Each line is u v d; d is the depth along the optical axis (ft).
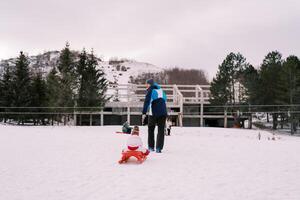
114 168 20.77
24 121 110.52
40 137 41.06
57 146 31.35
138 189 15.75
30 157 24.68
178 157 25.29
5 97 103.91
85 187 16.08
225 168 21.03
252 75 111.34
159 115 27.45
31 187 16.03
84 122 113.29
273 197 14.60
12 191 15.29
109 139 38.50
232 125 118.11
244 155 26.58
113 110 111.55
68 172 19.48
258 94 109.81
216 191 15.51
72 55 131.95
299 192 15.44
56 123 113.29
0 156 25.11
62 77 101.86
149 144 28.86
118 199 14.08
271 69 111.65
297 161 23.77
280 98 107.14
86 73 102.12
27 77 104.68
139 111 111.24
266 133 76.74
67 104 98.68
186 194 14.94
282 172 19.90
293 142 38.52
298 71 106.52
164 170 20.29
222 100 110.22
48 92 106.11
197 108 115.85
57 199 14.06
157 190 15.60
